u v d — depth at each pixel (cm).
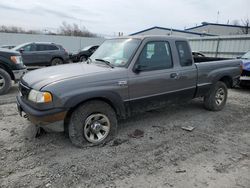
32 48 1309
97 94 338
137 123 459
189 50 469
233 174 295
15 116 480
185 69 456
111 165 307
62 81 320
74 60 1734
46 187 261
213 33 3556
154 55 410
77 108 334
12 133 395
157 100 422
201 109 562
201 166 311
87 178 279
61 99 312
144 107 409
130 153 339
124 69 372
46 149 343
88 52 1744
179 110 551
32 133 395
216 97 542
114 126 371
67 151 338
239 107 604
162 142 379
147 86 397
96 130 352
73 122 334
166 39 430
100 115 354
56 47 1402
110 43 458
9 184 264
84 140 346
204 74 496
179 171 298
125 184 270
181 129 437
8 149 340
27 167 297
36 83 329
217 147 368
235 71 571
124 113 383
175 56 441
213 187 269
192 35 2933
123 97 371
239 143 386
